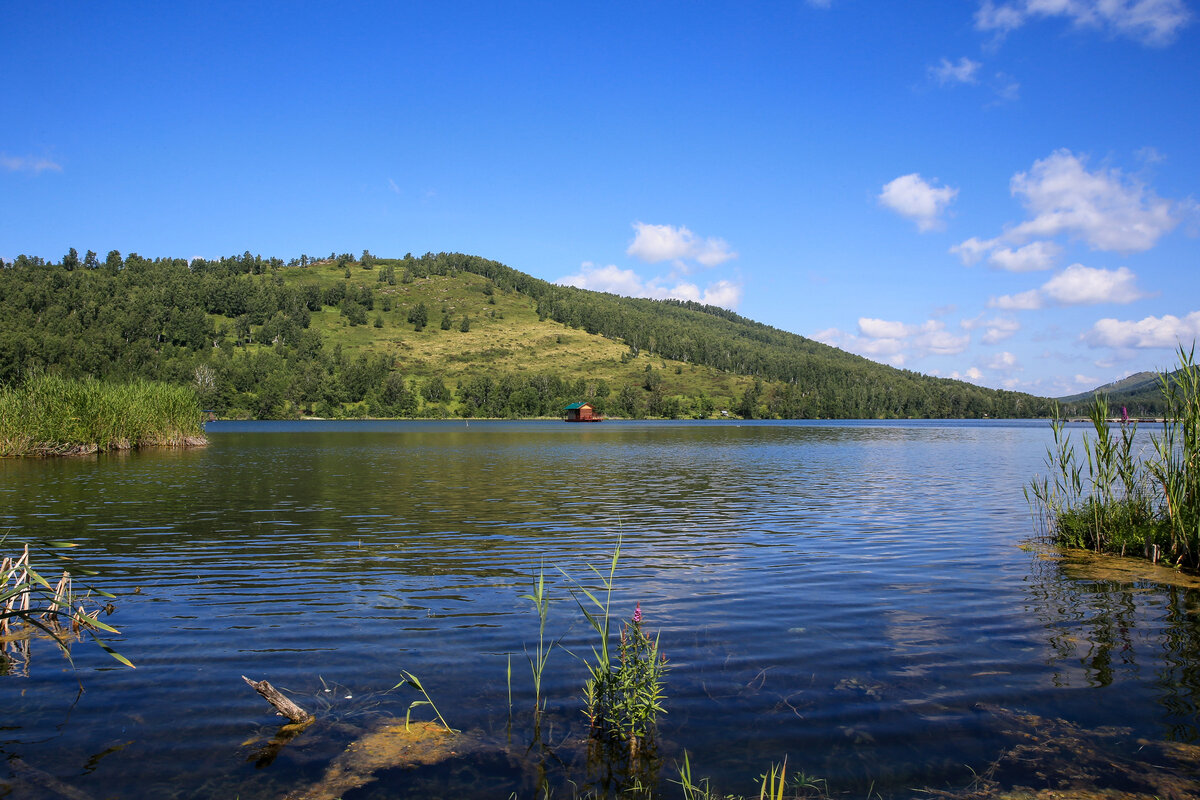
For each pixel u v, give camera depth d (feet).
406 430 318.86
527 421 524.52
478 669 25.62
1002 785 17.62
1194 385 42.57
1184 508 43.06
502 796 17.21
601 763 18.93
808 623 30.96
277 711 22.12
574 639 28.91
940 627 30.40
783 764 18.70
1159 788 17.46
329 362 621.72
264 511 64.69
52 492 76.33
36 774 18.06
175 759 18.98
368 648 27.84
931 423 504.43
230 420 467.52
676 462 127.44
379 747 19.72
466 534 53.52
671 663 26.03
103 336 534.37
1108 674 24.90
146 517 60.75
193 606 33.81
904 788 17.54
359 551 47.01
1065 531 50.14
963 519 61.31
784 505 70.28
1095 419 48.62
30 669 25.61
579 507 68.39
